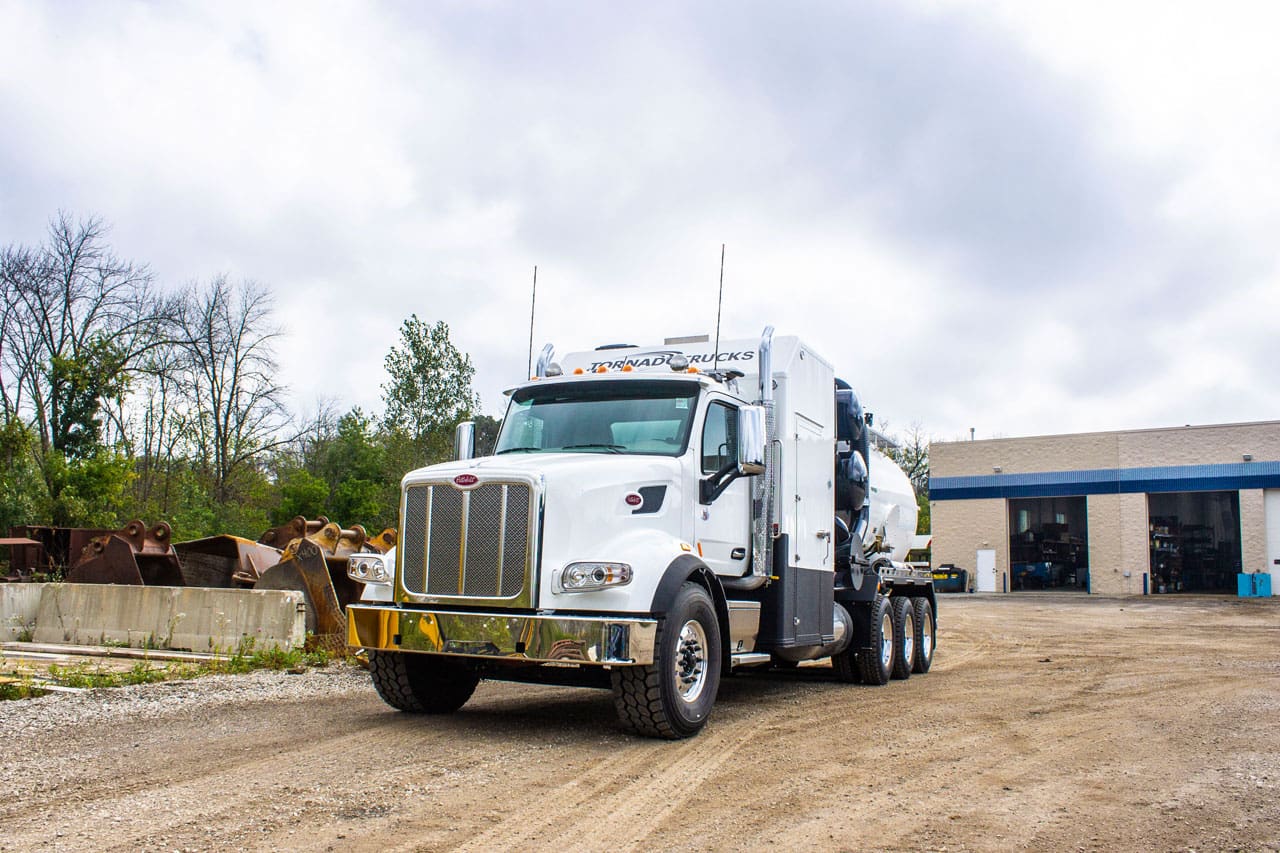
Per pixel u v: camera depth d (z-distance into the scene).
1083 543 50.53
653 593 7.25
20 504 24.66
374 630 7.55
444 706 8.58
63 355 37.75
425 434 35.12
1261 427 41.00
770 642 9.45
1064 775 6.42
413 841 4.76
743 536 9.23
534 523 7.22
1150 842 4.91
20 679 9.64
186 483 34.91
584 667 7.80
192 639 12.41
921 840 4.89
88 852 4.52
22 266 38.72
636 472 7.88
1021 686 11.49
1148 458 43.44
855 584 11.91
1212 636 19.80
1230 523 46.59
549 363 10.51
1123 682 11.71
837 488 12.22
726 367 10.15
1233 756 7.09
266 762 6.41
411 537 7.62
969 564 47.38
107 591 13.10
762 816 5.31
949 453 48.34
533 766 6.43
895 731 8.12
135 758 6.49
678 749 7.11
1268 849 4.81
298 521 15.81
